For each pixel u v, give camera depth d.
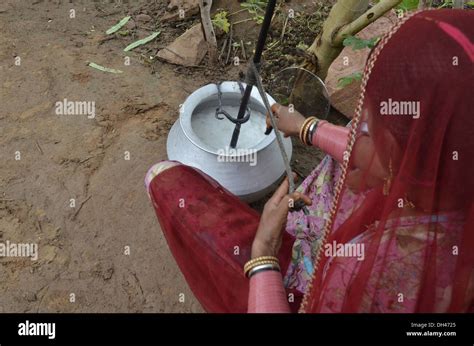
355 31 2.07
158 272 1.93
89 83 2.46
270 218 1.31
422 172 0.96
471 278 1.01
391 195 1.00
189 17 2.79
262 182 1.91
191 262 1.49
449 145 0.94
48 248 1.96
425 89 0.93
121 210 2.07
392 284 1.03
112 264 1.94
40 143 2.25
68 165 2.19
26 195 2.09
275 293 1.25
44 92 2.42
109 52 2.61
